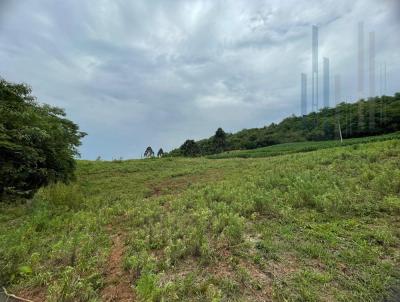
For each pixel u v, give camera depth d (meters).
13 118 11.64
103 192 12.20
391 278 3.68
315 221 5.61
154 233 5.31
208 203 7.30
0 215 8.05
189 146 51.72
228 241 4.68
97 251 4.92
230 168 16.55
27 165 11.43
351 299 3.31
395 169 8.06
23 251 5.01
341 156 11.29
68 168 14.45
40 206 8.30
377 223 5.30
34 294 3.86
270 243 4.62
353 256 4.16
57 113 17.48
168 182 14.02
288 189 7.62
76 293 3.67
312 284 3.58
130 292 3.67
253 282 3.63
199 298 3.37
